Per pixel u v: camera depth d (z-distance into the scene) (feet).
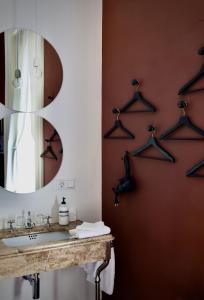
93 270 6.84
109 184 7.82
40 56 7.27
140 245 6.79
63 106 7.59
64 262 5.90
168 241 6.05
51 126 7.45
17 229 6.84
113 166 7.65
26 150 7.16
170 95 5.96
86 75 7.86
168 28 5.99
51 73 7.41
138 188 6.86
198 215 5.39
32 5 7.13
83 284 8.04
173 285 5.93
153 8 6.35
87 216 8.00
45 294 7.60
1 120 6.91
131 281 7.08
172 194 5.95
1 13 6.82
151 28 6.41
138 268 6.86
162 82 6.15
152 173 6.45
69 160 7.70
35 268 5.63
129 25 7.04
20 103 7.07
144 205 6.68
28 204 7.22
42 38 7.27
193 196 5.49
